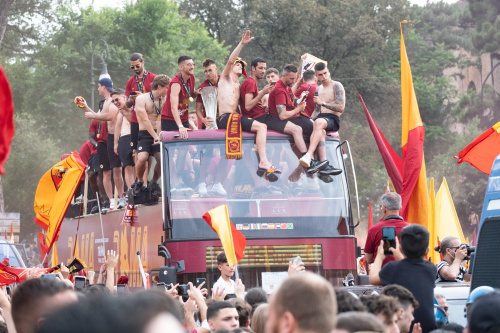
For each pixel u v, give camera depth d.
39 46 80.25
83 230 25.73
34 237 81.38
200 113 20.05
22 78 83.25
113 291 13.64
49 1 80.44
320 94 19.30
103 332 2.73
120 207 22.27
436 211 24.38
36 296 5.53
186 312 10.56
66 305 2.87
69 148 80.06
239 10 92.44
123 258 21.34
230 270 15.81
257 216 18.11
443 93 98.81
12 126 5.54
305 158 18.36
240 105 19.34
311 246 18.06
